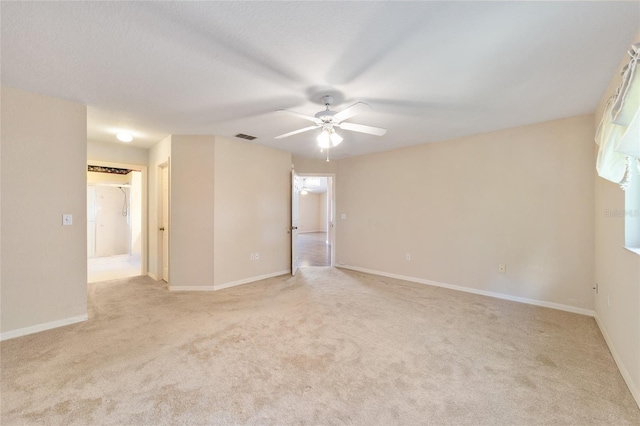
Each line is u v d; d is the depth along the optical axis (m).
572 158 3.20
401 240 4.71
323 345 2.40
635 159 1.94
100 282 4.43
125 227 7.53
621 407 1.67
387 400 1.72
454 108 2.93
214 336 2.56
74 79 2.32
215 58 2.00
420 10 1.51
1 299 2.46
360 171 5.29
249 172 4.50
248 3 1.46
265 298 3.67
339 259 5.63
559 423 1.55
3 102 2.45
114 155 4.48
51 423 1.51
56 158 2.72
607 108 2.06
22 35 1.73
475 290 3.92
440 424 1.54
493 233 3.77
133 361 2.13
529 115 3.15
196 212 4.04
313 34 1.73
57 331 2.64
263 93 2.57
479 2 1.45
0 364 2.07
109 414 1.59
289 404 1.68
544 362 2.15
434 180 4.32
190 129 3.72
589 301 3.10
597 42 1.79
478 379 1.94
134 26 1.65
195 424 1.52
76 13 1.53
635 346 1.76
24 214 2.56
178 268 4.04
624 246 2.05
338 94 2.58
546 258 3.37
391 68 2.12
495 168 3.74
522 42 1.80
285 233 5.09
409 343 2.45
